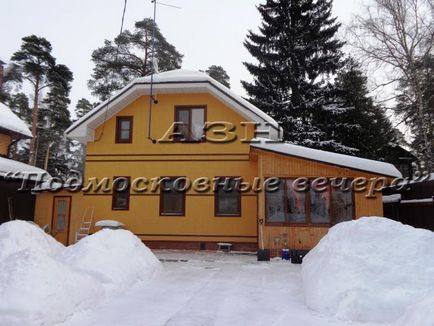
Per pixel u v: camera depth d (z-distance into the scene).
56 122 34.88
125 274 7.70
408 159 23.17
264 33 27.52
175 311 6.04
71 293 5.79
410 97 21.67
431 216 14.01
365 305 5.56
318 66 26.19
